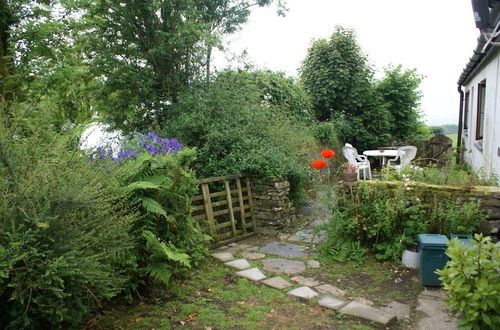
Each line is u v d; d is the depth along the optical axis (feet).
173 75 24.64
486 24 14.89
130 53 23.84
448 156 33.53
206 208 16.53
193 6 24.08
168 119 23.13
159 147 15.96
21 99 19.29
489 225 13.10
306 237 17.46
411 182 14.80
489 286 7.58
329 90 40.09
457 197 13.71
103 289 8.39
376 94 43.16
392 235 13.97
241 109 21.86
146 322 9.48
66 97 22.27
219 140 19.89
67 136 8.83
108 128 21.12
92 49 23.63
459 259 8.02
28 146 7.94
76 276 7.54
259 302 10.78
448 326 9.23
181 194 12.70
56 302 7.23
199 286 11.88
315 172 24.52
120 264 10.16
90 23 22.74
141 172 11.65
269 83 30.60
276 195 18.42
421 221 13.60
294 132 23.09
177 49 23.61
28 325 7.35
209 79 24.21
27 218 7.14
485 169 20.94
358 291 11.49
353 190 15.56
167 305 10.48
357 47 41.04
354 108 41.32
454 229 13.04
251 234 18.38
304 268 13.51
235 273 13.05
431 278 11.59
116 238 9.32
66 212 7.52
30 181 7.39
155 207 10.79
